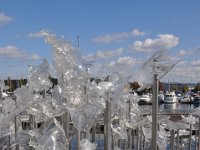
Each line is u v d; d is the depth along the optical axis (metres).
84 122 4.38
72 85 4.91
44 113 5.05
